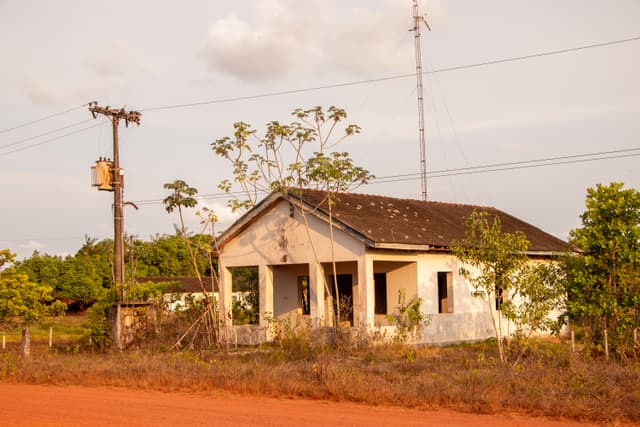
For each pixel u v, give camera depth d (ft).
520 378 41.47
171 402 41.75
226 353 65.67
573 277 53.67
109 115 88.58
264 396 43.62
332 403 40.47
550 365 47.42
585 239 52.80
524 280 52.19
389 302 75.87
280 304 85.66
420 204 90.12
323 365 46.62
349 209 75.97
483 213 55.98
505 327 81.66
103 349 75.15
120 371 52.70
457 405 37.83
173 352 69.41
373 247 67.97
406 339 67.87
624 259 51.70
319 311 72.64
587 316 53.72
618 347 51.01
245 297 96.99
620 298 51.80
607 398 36.60
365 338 67.05
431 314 73.97
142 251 225.97
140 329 76.84
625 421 33.88
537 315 51.78
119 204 87.61
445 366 49.55
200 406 39.96
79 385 51.13
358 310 70.74
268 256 77.46
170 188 76.28
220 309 79.82
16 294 68.39
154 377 49.42
